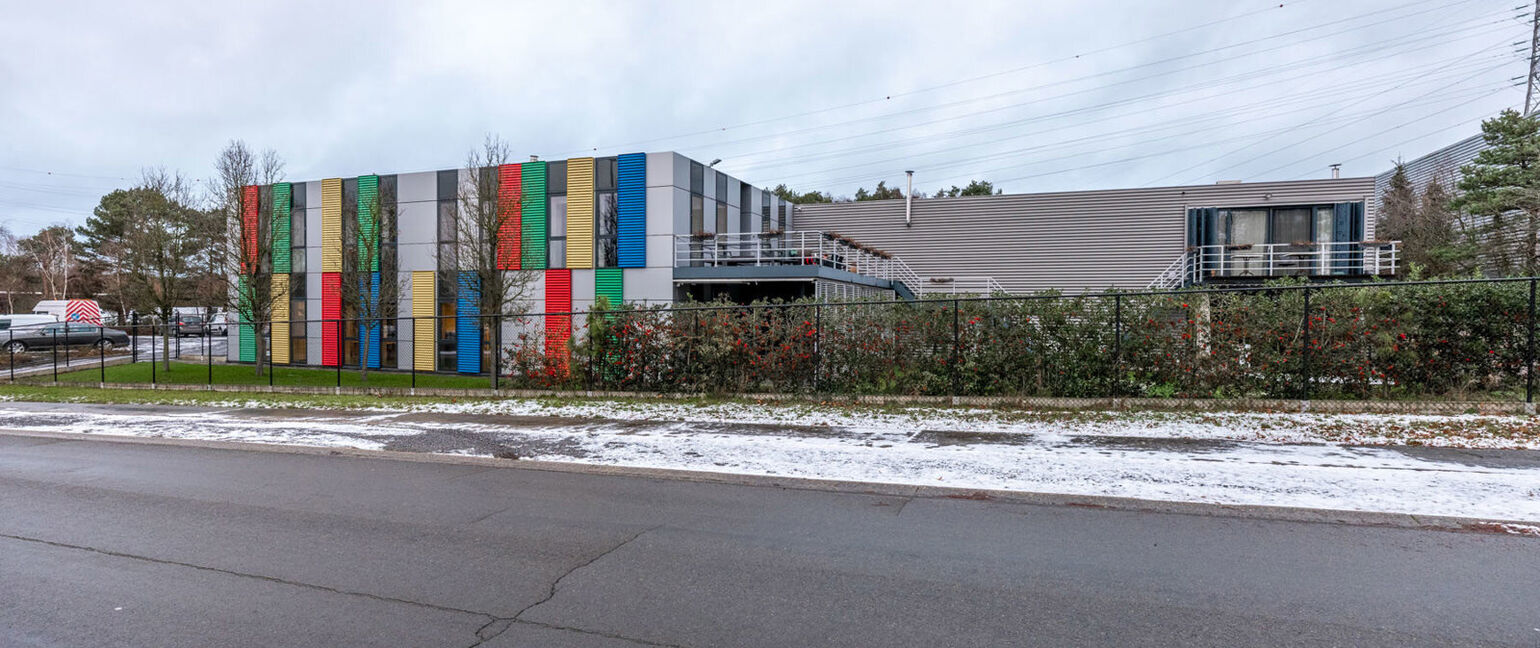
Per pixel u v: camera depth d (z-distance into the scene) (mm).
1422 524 5953
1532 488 6898
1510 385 11320
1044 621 4184
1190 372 12023
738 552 5516
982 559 5309
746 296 22203
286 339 27391
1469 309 11414
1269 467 7949
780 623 4191
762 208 27969
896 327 13430
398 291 24797
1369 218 24422
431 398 16203
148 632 4141
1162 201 26359
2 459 10062
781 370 14266
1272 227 25516
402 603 4547
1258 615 4234
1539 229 26203
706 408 13320
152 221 26531
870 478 7957
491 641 3975
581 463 9102
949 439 10039
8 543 5910
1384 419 10289
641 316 15414
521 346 17391
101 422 13875
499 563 5305
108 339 36938
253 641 4004
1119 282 26656
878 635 4016
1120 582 4805
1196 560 5219
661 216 21875
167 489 7934
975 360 12922
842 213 29750
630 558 5395
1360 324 11531
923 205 28750
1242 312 11961
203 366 25922
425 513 6773
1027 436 10109
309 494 7625
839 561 5289
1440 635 3936
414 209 24969
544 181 23172
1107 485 7402
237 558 5469
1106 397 12273
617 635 4047
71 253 61312
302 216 26844
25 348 33469
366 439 11219
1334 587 4656
